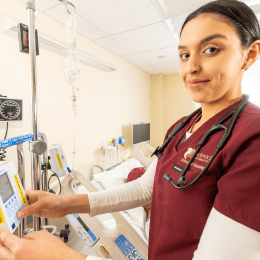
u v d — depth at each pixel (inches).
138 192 26.3
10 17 48.0
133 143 114.4
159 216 19.1
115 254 36.1
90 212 23.2
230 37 13.3
